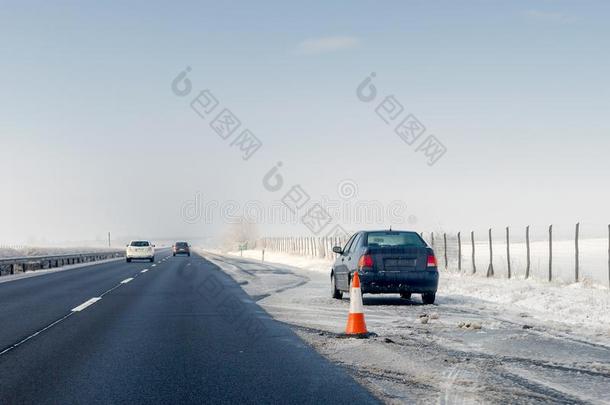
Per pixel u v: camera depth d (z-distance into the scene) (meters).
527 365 7.80
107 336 10.38
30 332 10.84
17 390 6.57
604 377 7.14
